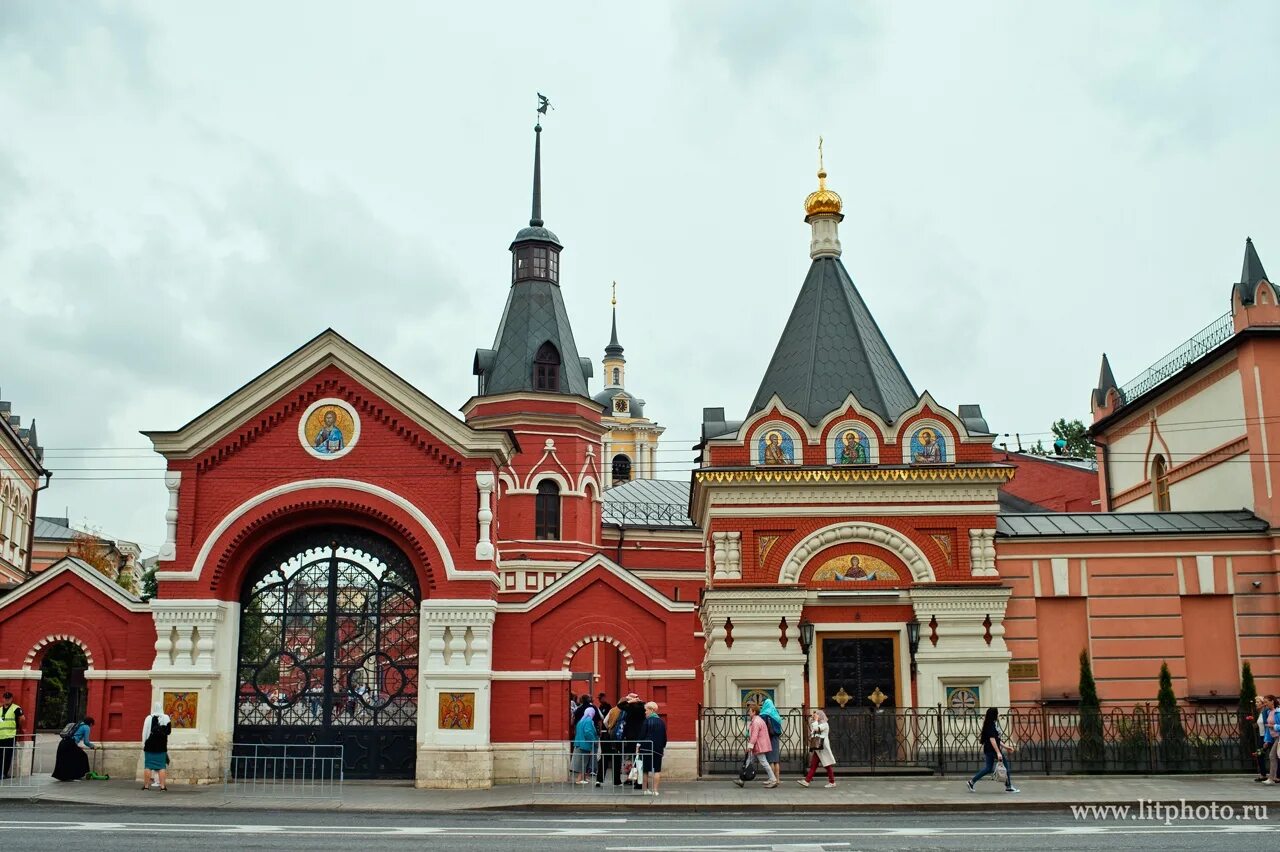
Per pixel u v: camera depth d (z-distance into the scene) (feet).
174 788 90.94
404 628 99.50
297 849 57.00
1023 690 116.37
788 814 79.71
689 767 99.04
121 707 98.84
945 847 58.49
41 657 101.55
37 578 100.53
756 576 116.67
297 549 100.99
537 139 169.07
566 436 156.66
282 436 99.35
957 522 117.19
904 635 115.65
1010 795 87.92
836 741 107.34
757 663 114.32
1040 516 124.16
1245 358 122.72
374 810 79.36
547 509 154.92
